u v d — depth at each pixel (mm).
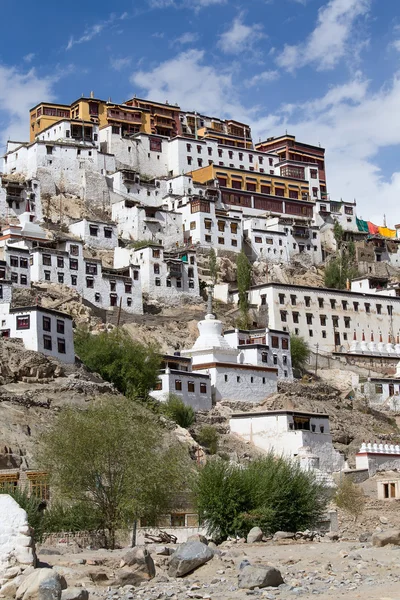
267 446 95875
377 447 90938
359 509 71625
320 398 122688
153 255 151375
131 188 186375
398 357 154500
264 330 127062
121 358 103250
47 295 127938
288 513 59656
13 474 65062
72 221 169000
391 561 38250
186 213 177125
